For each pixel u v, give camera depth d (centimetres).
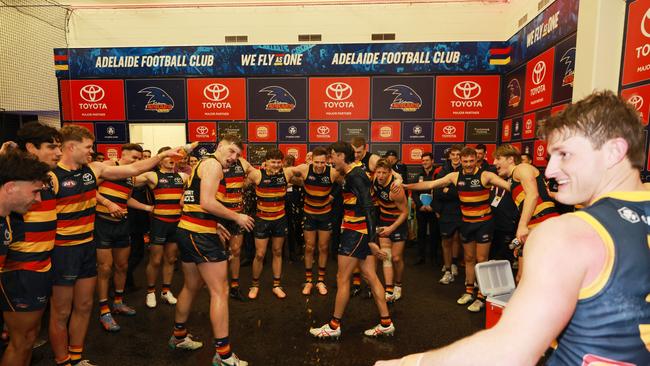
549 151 76
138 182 342
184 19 738
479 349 57
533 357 55
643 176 306
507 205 417
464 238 354
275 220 370
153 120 674
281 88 660
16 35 772
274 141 668
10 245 182
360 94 652
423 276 450
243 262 495
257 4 725
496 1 688
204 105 667
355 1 712
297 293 388
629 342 58
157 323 313
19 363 188
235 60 659
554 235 60
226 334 233
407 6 707
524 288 59
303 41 727
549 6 469
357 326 307
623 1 337
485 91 632
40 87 779
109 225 305
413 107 646
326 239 387
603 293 58
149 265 348
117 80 670
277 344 277
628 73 328
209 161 230
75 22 752
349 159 266
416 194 502
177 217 353
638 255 59
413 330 301
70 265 219
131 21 743
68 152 224
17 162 156
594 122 66
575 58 388
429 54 636
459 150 425
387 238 357
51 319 219
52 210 197
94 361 251
